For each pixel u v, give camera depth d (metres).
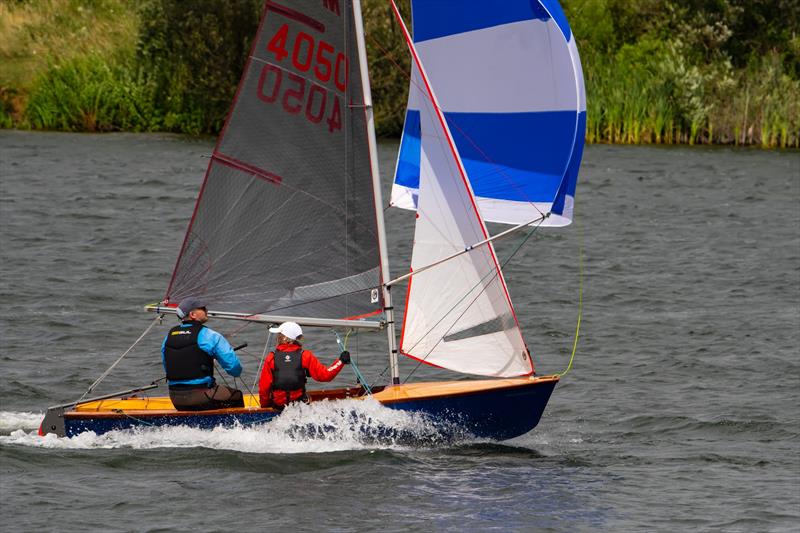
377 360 69.75
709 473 50.88
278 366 50.81
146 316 78.56
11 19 195.88
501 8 53.25
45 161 151.00
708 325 80.56
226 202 53.09
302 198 53.06
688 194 144.00
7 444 50.03
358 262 53.03
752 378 67.69
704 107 193.25
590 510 45.31
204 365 50.66
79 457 48.88
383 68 186.62
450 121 54.78
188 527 42.00
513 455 52.12
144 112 188.50
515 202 54.69
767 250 109.94
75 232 107.06
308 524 42.62
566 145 53.44
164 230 110.00
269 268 53.41
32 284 85.94
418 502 45.16
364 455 50.41
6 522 41.88
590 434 56.69
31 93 185.25
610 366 70.19
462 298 52.78
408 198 53.75
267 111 52.62
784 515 45.41
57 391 61.09
